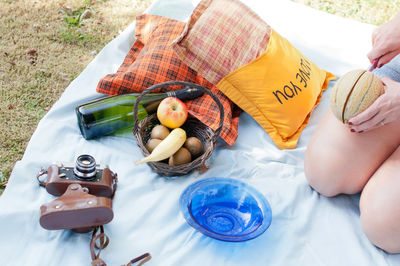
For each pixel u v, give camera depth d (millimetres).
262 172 1521
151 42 1778
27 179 1364
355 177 1348
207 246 1240
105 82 1602
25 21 2646
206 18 1617
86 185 1282
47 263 1142
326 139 1353
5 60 2293
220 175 1493
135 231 1266
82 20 2791
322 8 3346
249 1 2367
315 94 1756
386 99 1131
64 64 2375
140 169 1477
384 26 1375
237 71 1594
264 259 1232
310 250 1278
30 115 2006
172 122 1482
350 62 2113
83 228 1202
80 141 1556
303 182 1497
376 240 1266
